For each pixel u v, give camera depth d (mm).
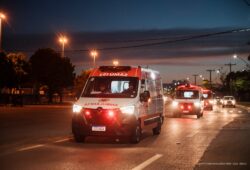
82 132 16453
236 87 99500
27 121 29250
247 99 101938
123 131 16312
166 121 31438
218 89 144875
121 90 17531
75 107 16703
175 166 11891
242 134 21172
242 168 11711
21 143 16562
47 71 71125
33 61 71750
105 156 13438
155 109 20125
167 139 18656
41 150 14656
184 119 34156
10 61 58844
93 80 17984
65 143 16656
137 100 17062
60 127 24312
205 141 18000
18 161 12336
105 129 16281
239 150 15273
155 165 11977
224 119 34375
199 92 37719
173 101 37312
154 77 20719
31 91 85938
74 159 12773
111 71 18203
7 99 60281
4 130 22328
